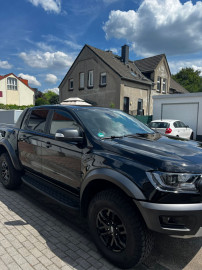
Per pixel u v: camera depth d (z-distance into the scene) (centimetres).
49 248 257
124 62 2422
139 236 205
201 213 192
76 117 299
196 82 4953
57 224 314
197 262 238
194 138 1488
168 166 199
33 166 368
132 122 351
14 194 425
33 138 362
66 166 291
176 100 1557
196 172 199
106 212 234
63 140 265
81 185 258
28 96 4284
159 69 2509
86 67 2317
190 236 195
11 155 412
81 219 331
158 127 1170
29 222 317
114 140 264
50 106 362
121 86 2027
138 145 246
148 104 2389
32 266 226
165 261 239
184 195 192
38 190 337
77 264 231
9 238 275
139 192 199
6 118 1496
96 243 246
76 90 2442
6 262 231
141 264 234
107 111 349
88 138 267
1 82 3884
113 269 225
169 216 190
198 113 1463
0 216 333
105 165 229
